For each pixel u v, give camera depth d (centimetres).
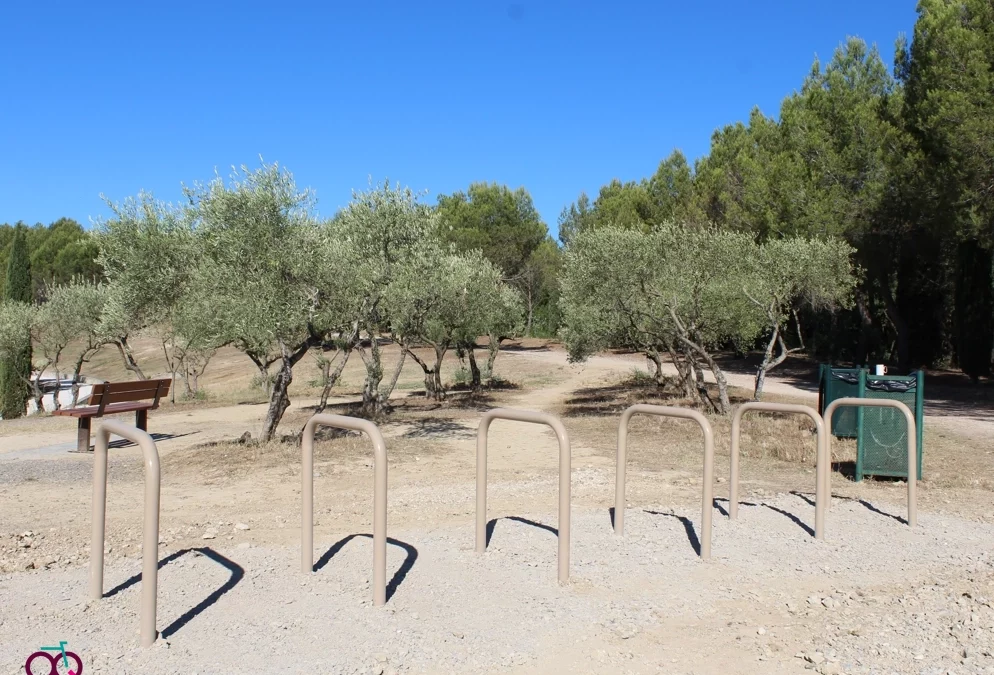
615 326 1700
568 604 457
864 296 2794
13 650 384
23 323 2323
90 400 1282
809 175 2355
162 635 403
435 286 1478
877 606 460
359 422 466
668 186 3844
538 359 3859
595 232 1570
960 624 421
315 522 671
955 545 602
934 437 1259
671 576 515
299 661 373
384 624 420
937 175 1845
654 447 1129
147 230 1420
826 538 616
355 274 1223
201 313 1242
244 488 862
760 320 1675
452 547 571
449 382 2830
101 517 459
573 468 955
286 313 1112
